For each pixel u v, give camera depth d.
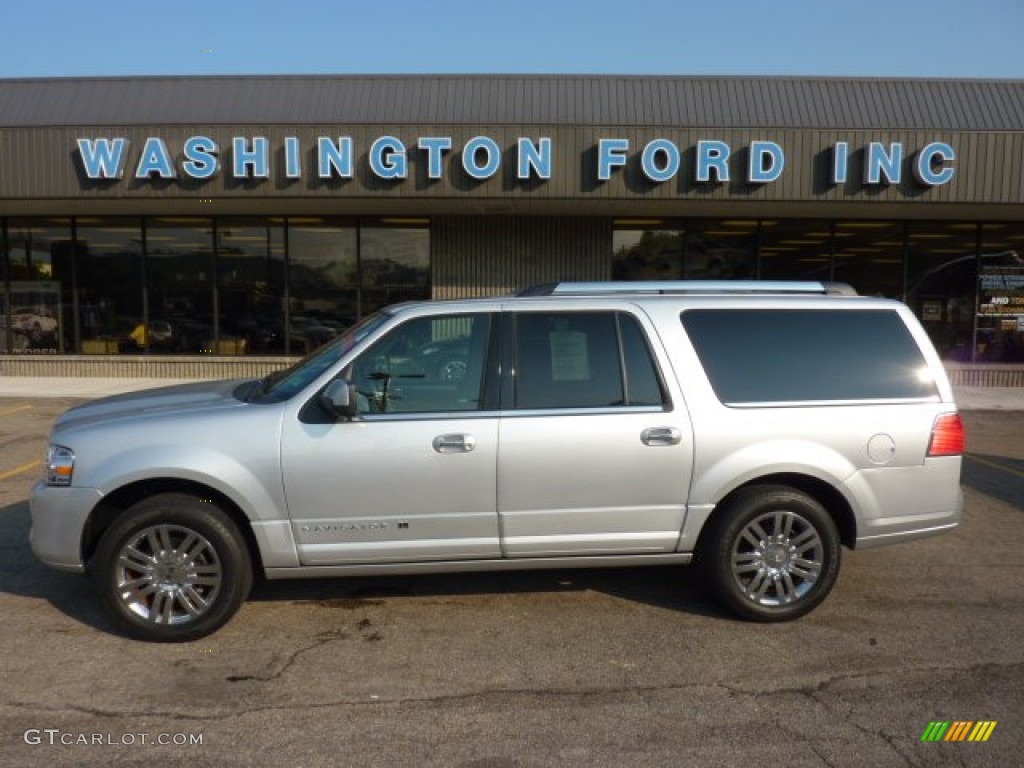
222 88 14.70
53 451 4.38
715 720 3.54
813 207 13.58
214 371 15.88
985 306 15.70
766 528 4.61
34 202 13.80
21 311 16.19
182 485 4.41
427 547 4.41
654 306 4.69
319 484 4.30
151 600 4.34
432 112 14.30
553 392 4.50
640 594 5.04
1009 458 9.38
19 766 3.19
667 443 4.46
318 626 4.54
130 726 3.49
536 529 4.46
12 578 5.23
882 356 4.74
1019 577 5.36
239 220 15.71
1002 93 14.44
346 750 3.31
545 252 15.52
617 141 12.61
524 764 3.21
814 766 3.20
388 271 15.70
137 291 15.99
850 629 4.51
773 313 4.74
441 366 4.51
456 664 4.08
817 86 14.50
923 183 12.72
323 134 12.84
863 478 4.59
